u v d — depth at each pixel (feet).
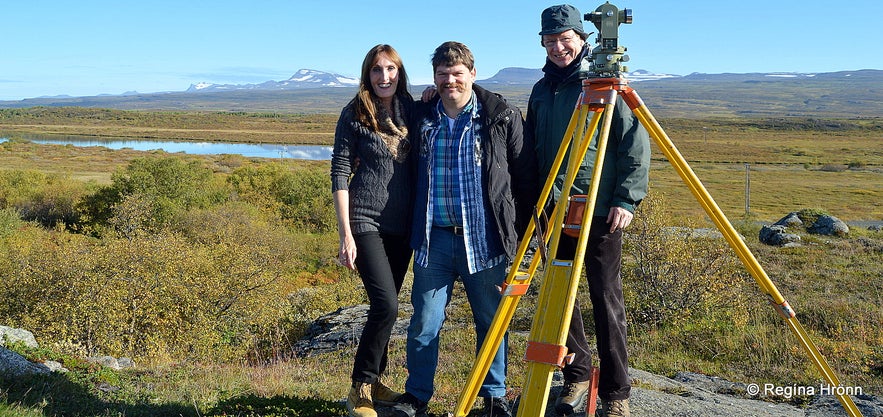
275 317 58.95
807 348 9.27
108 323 49.83
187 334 52.44
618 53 8.46
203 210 109.81
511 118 10.90
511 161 11.15
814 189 243.81
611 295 10.80
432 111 11.08
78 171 244.01
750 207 187.73
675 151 8.80
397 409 11.40
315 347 42.83
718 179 277.03
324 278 93.71
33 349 21.12
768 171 321.11
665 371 27.17
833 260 55.93
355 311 52.37
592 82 8.51
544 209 11.21
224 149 465.88
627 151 10.25
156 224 104.47
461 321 40.14
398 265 11.73
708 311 35.45
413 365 11.55
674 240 37.60
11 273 54.65
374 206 10.91
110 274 52.80
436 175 10.89
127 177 121.60
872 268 51.37
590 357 12.20
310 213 130.93
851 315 34.45
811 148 467.11
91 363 21.84
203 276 55.47
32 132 618.85
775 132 618.44
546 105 11.31
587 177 10.55
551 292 8.32
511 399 15.19
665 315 35.68
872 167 350.23
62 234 109.29
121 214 105.70
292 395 16.94
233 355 51.88
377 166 10.89
